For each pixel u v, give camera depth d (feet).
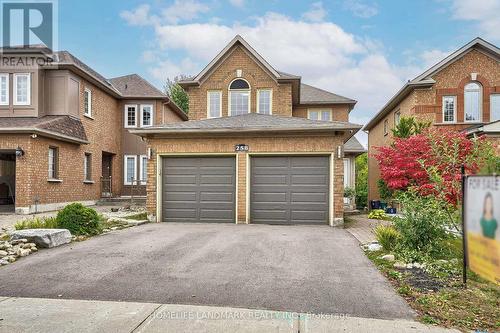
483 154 23.16
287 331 11.97
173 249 24.22
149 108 72.84
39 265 20.08
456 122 53.11
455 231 22.39
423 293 15.53
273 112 60.75
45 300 14.82
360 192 74.13
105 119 67.00
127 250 23.89
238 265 20.16
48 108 54.39
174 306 14.10
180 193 39.93
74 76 56.29
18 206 44.93
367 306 14.14
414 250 21.15
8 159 57.00
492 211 10.87
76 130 55.11
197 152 39.37
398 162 37.68
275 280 17.40
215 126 38.50
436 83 53.67
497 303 14.39
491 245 10.93
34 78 53.16
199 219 39.45
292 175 38.27
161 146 39.96
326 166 37.88
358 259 21.58
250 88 61.21
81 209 29.71
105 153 68.85
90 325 12.41
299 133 38.01
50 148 50.78
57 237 25.25
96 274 18.42
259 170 38.83
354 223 39.78
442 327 12.27
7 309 13.84
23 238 24.31
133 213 46.26
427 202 22.89
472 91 53.67
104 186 69.31
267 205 38.45
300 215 37.93
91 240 27.45
